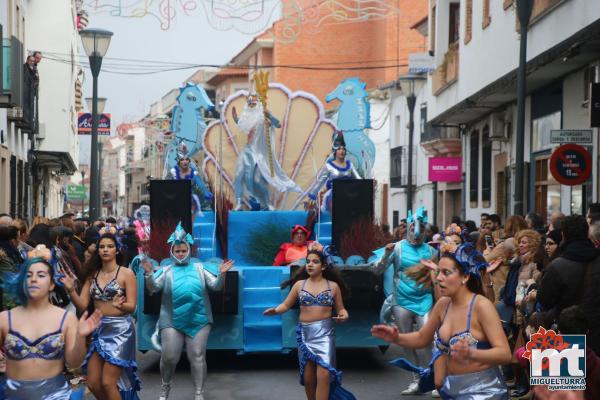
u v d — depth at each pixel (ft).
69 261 38.86
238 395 32.89
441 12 91.76
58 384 19.94
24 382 19.66
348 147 49.93
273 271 38.78
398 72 138.31
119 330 27.22
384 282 37.17
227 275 36.35
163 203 39.86
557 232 30.19
